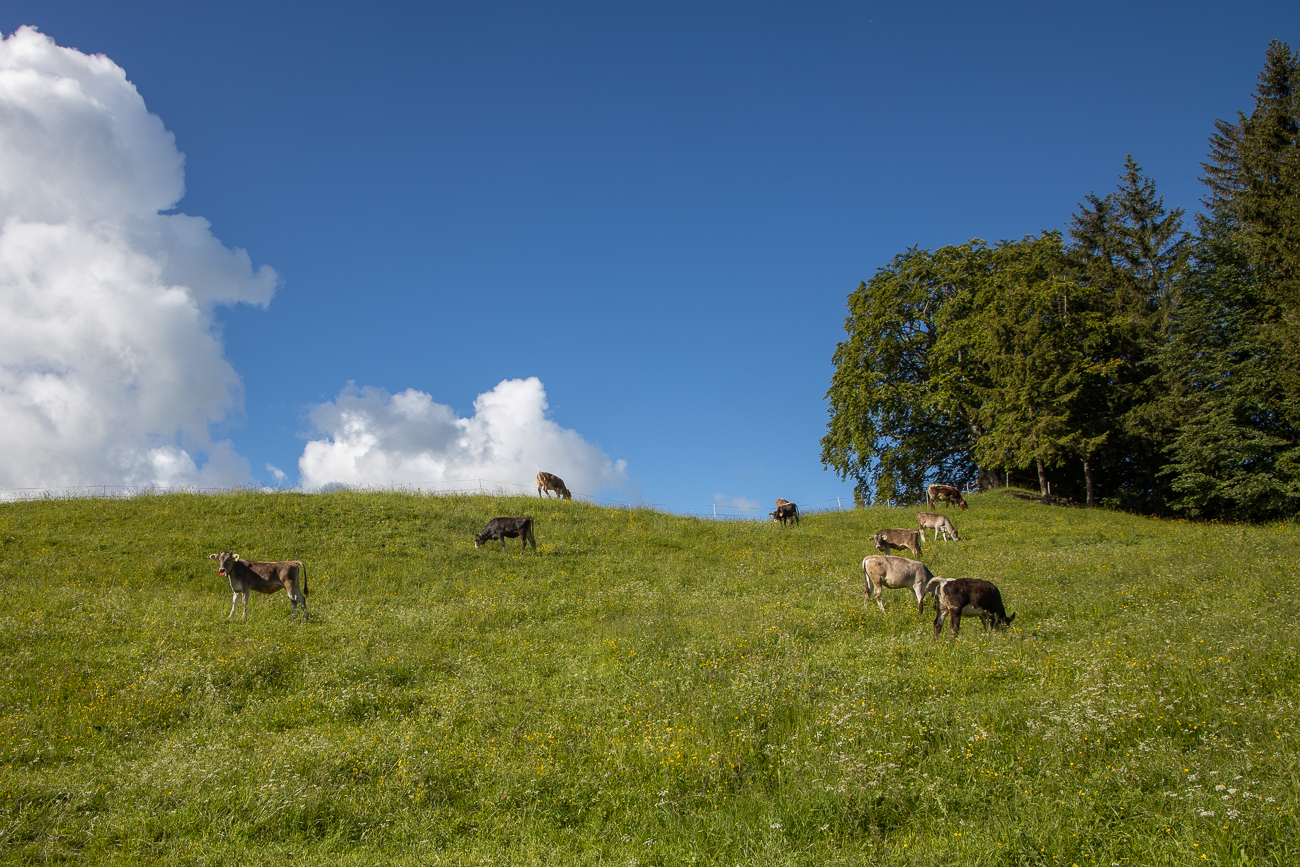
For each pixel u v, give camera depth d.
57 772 8.50
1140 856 6.06
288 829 7.41
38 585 18.38
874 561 16.92
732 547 26.89
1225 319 36.34
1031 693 9.86
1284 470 33.28
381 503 28.75
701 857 6.69
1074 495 44.12
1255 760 7.21
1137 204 44.53
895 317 42.91
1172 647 11.06
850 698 9.90
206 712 10.71
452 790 8.23
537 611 17.62
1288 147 38.78
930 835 6.70
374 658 13.21
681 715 10.06
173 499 27.44
